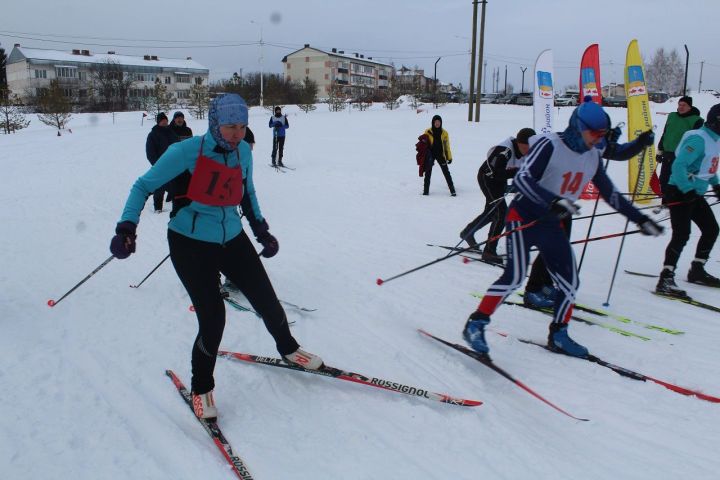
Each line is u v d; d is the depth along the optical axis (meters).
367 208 8.01
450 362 3.24
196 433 2.54
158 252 5.63
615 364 3.24
